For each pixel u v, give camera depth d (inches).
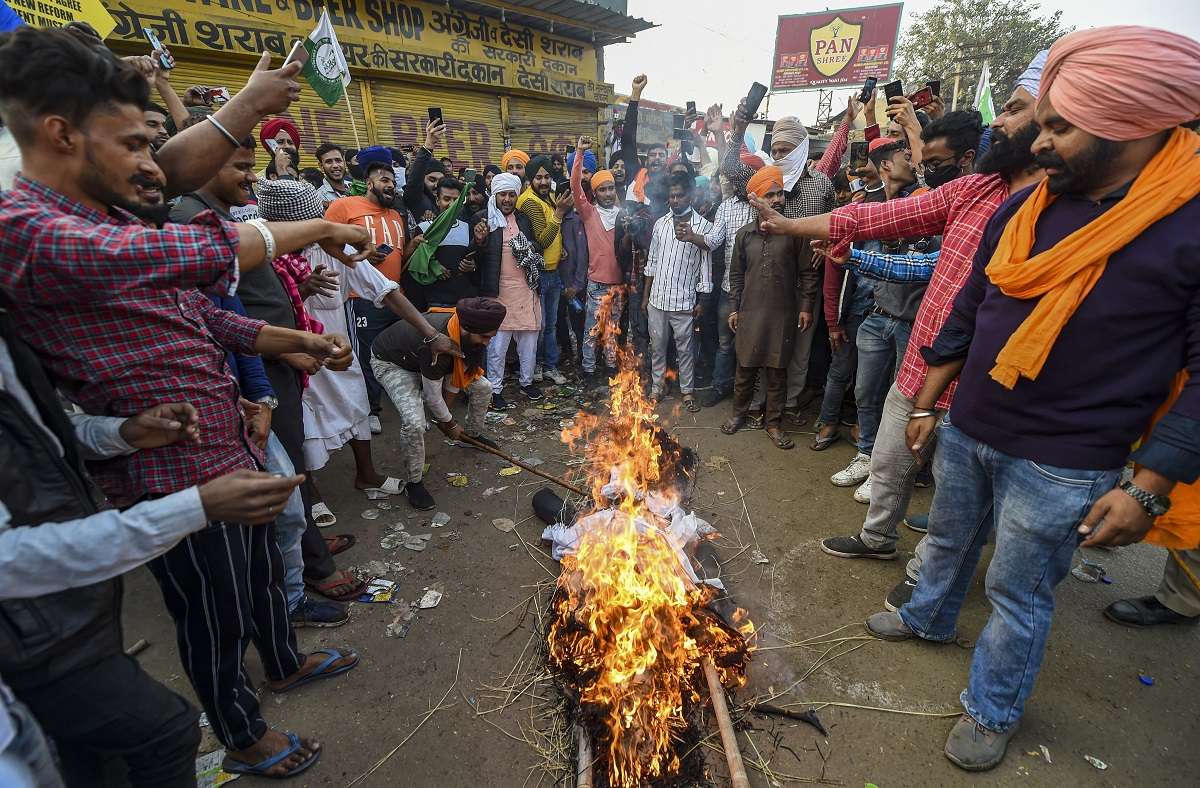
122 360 52.9
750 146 278.4
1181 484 61.1
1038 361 63.2
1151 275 55.8
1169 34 51.5
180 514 43.9
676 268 185.0
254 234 55.2
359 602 112.0
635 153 240.5
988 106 200.4
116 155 47.1
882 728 84.9
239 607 70.0
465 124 423.8
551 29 454.9
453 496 148.6
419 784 78.7
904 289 124.6
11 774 38.4
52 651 45.3
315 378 125.7
